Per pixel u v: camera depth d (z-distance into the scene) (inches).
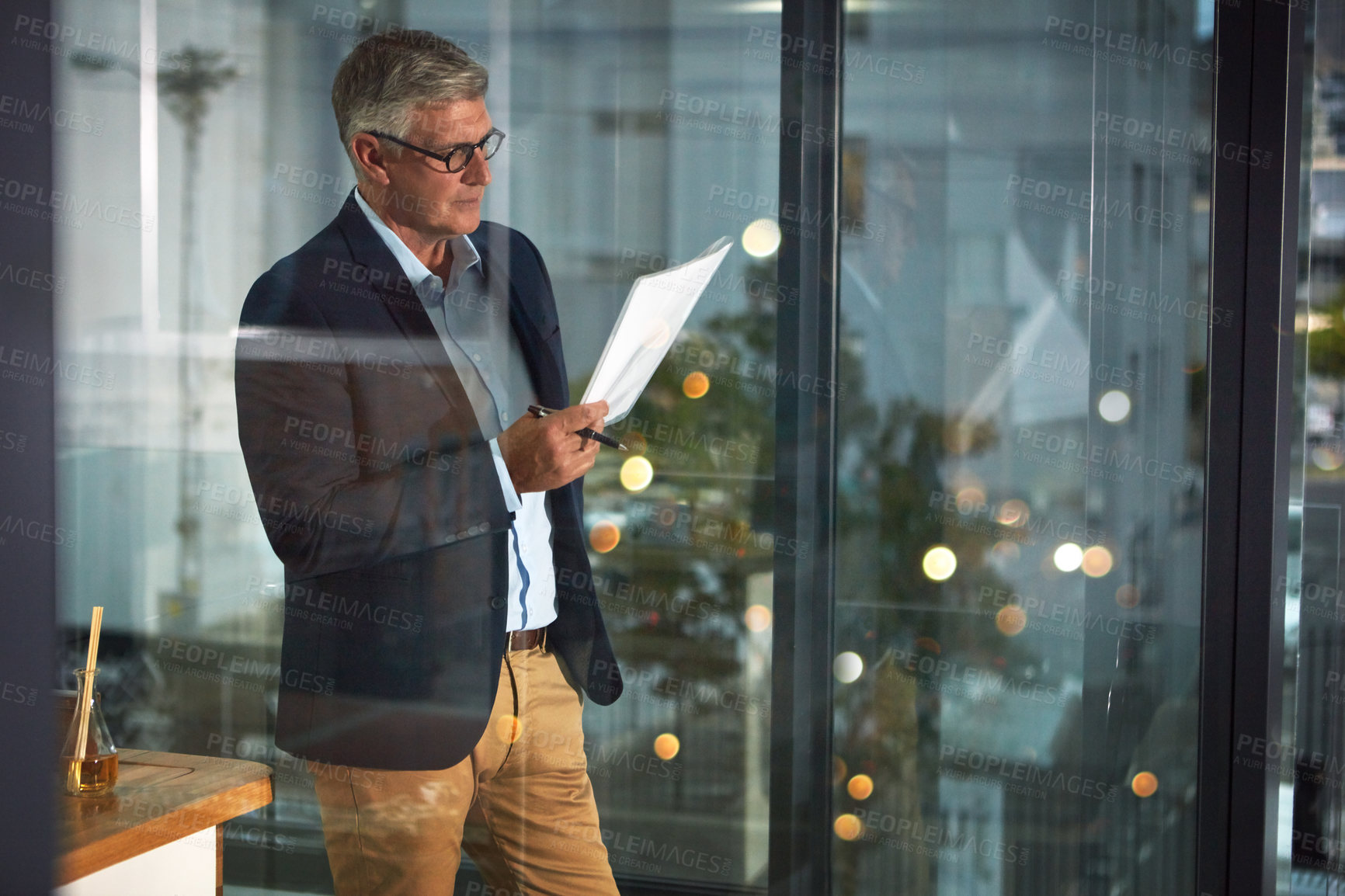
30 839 28.2
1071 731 63.5
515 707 57.3
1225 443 59.5
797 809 63.8
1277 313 58.3
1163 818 62.9
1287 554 59.4
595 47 60.3
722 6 61.2
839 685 64.9
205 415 53.6
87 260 52.6
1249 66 58.1
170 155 53.1
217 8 53.2
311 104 54.0
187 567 54.0
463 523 55.4
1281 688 59.5
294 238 54.0
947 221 63.0
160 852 38.5
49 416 28.6
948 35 62.3
